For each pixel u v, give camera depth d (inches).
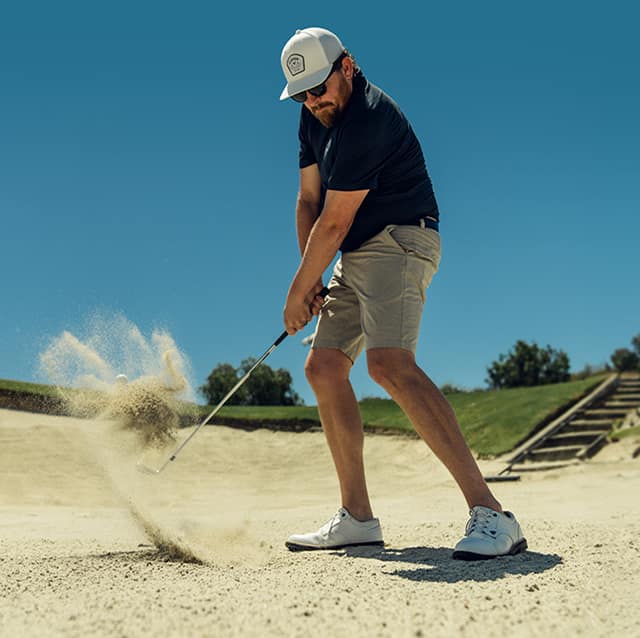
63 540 182.5
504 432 585.6
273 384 1064.8
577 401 647.8
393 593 103.1
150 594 106.2
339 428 167.9
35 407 556.7
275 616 90.0
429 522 221.6
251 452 554.9
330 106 153.7
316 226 154.2
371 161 150.8
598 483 384.5
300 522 230.2
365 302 157.6
